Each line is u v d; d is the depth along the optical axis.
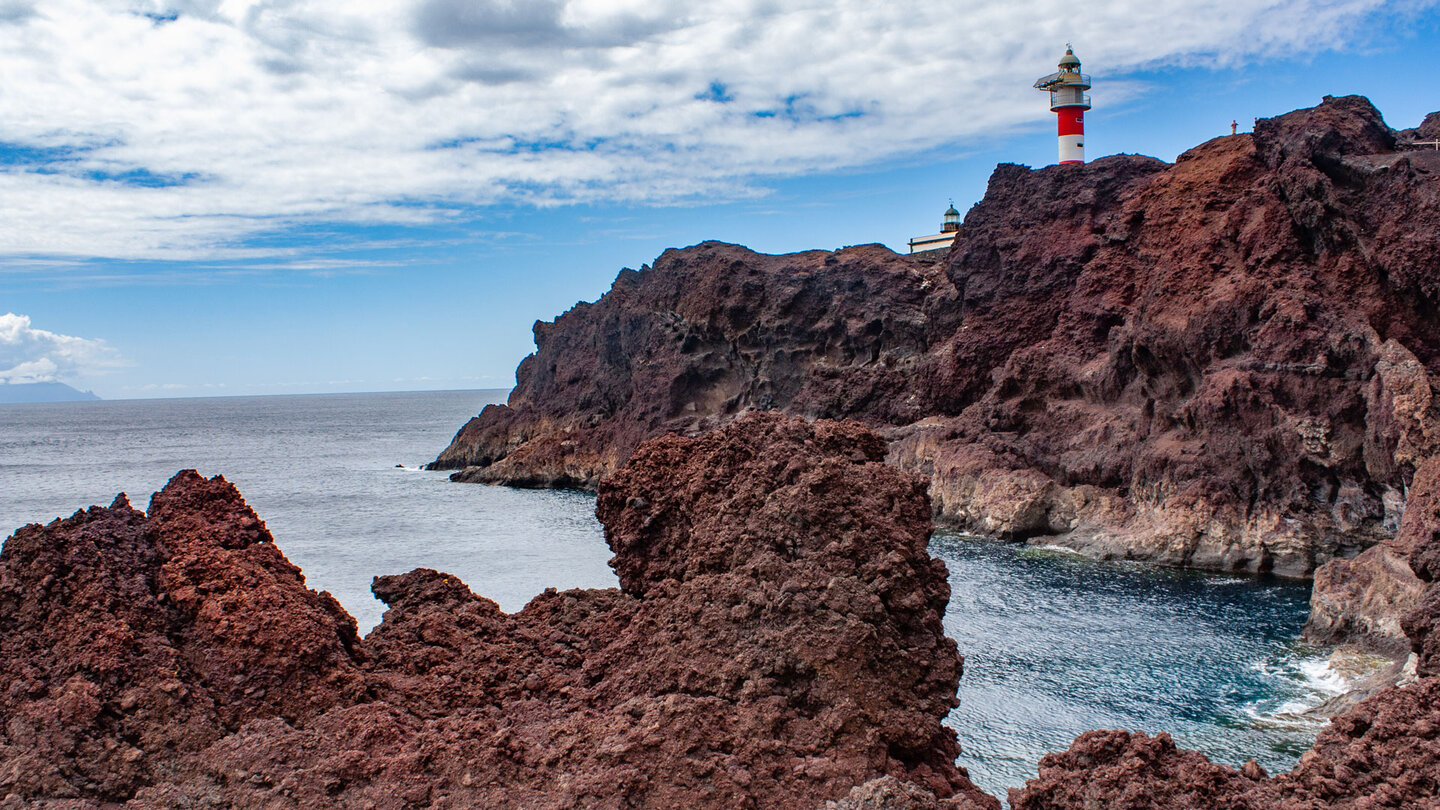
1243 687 33.91
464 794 11.31
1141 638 40.06
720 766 12.09
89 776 10.96
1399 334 53.88
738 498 15.39
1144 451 61.28
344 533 70.94
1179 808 11.34
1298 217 58.50
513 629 15.90
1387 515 50.75
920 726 13.18
